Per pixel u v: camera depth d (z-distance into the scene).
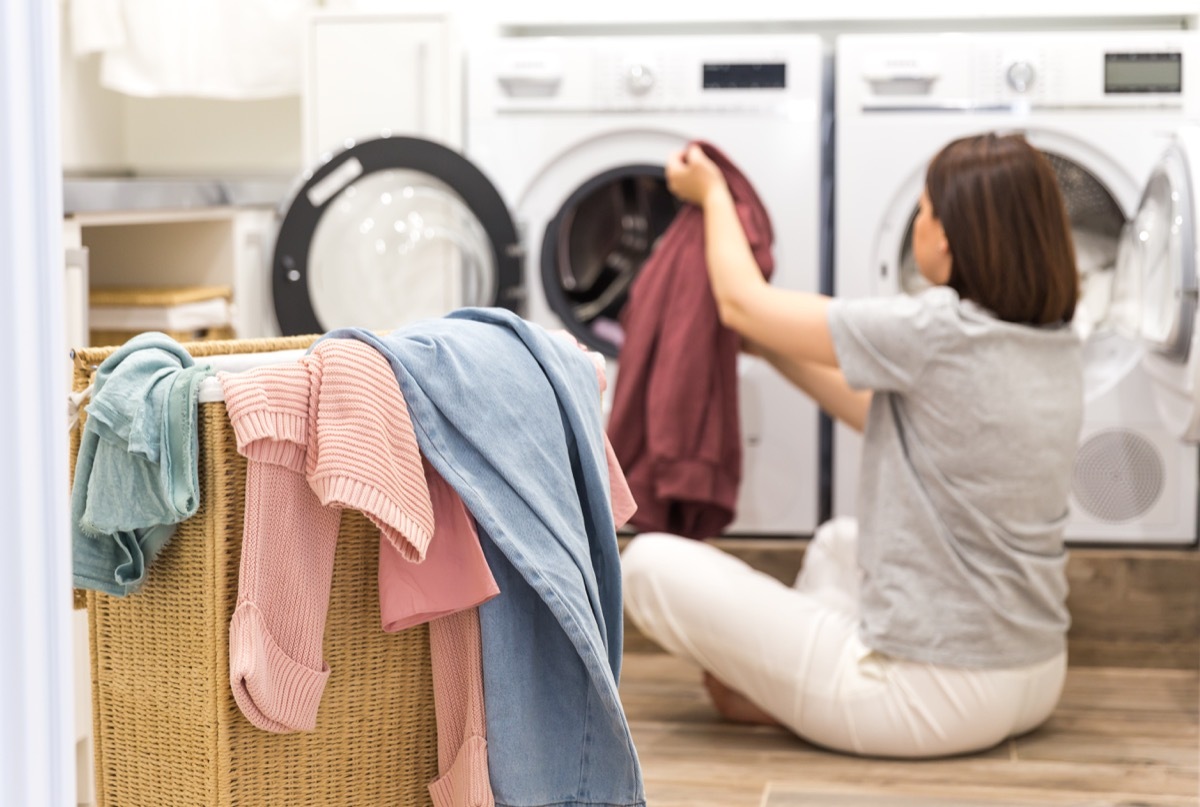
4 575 0.70
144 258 2.64
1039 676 2.05
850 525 2.40
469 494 1.23
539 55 2.80
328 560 1.23
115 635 1.33
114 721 1.35
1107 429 2.67
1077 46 2.66
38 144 0.72
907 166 2.71
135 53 2.95
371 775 1.33
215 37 2.98
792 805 1.87
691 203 2.50
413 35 2.82
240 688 1.17
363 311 2.75
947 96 2.70
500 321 1.38
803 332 2.04
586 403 1.41
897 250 2.73
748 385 2.77
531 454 1.30
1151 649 2.60
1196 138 2.22
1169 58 2.65
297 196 2.65
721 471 2.53
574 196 2.82
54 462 0.73
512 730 1.29
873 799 1.89
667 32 3.22
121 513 1.21
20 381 0.70
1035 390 1.98
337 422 1.18
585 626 1.27
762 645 2.09
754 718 2.26
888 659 2.04
